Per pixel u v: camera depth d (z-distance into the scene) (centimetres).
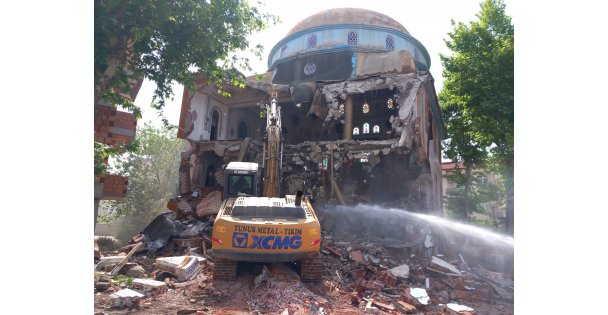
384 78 1727
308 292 793
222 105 2361
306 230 850
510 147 2009
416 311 781
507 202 2141
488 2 2336
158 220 1395
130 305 686
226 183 1188
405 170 1942
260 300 731
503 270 1616
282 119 2617
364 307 766
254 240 829
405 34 2577
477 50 2280
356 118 2453
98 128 1284
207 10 1020
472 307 913
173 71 1057
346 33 2462
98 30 873
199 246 1262
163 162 3503
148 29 956
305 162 1745
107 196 1348
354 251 1230
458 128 2644
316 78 2375
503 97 2108
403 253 1345
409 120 1591
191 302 728
